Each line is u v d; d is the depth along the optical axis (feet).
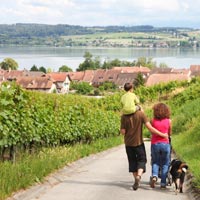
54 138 93.04
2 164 55.16
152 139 55.36
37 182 55.52
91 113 130.31
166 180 56.80
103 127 141.49
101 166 76.69
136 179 53.93
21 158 64.18
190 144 108.99
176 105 262.47
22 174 53.88
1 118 60.23
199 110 169.48
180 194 52.21
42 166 60.85
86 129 118.11
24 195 49.49
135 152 54.65
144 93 316.81
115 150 116.78
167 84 318.86
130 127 54.44
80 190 54.19
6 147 64.44
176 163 52.60
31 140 72.74
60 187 55.98
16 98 66.18
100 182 59.77
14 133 64.54
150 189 55.01
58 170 66.18
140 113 54.60
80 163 79.00
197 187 52.49
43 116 83.20
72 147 96.84
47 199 49.26
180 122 163.12
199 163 70.54
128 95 55.31
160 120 54.80
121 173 68.18
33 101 83.46
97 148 110.42
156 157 55.31
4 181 48.55
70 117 105.40
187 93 266.16
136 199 49.49
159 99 311.27
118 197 50.42
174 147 109.09
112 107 290.97
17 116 65.41
